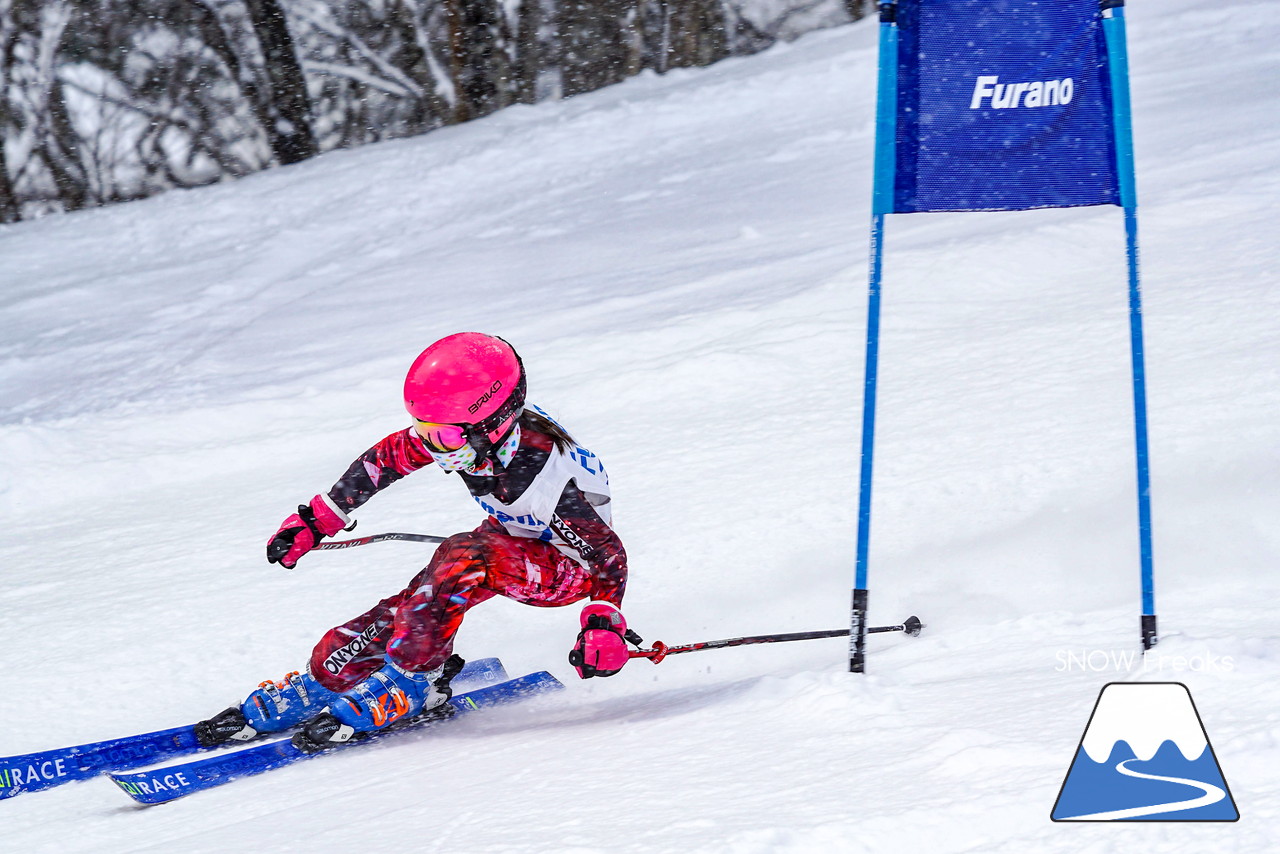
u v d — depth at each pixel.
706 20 64.88
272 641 10.21
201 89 58.72
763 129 40.53
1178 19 41.28
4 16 55.50
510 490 7.59
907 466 11.51
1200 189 19.33
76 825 6.82
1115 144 6.71
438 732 7.89
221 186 46.59
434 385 7.26
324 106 61.59
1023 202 6.84
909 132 6.87
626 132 43.38
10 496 16.73
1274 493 9.11
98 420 19.56
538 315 22.14
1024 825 3.79
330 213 39.34
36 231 43.94
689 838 4.19
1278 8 39.69
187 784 7.16
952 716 5.21
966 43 6.79
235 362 23.91
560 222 33.06
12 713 9.28
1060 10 6.71
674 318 19.14
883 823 3.94
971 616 8.56
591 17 62.59
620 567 7.80
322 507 8.34
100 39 56.88
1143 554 6.43
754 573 10.14
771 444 13.05
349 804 6.03
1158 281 15.41
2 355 28.56
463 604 7.83
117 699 9.41
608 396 16.14
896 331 16.12
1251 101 27.52
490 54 59.25
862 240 22.28
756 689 6.51
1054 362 13.44
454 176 41.41
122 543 13.96
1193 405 11.16
